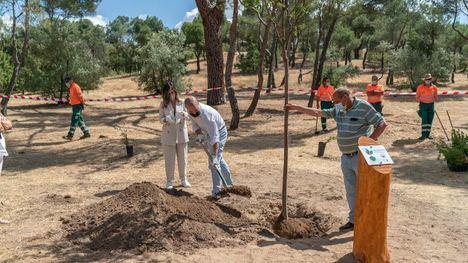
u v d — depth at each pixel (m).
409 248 5.34
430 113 13.50
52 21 27.31
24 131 16.17
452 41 45.19
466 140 10.25
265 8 6.05
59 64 27.41
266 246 5.30
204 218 5.97
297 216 6.73
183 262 4.84
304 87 37.66
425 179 9.09
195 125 7.12
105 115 21.50
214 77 22.12
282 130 15.78
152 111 22.91
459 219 6.50
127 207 6.12
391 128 15.38
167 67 30.80
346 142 5.83
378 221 4.76
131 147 11.26
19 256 5.09
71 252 5.18
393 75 37.59
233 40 15.83
